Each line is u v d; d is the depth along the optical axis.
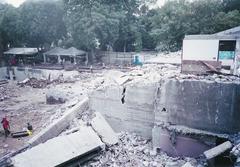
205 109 10.31
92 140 11.48
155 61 20.05
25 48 46.88
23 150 12.38
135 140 12.48
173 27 31.94
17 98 24.25
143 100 12.38
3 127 15.26
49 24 42.50
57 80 30.23
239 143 8.80
